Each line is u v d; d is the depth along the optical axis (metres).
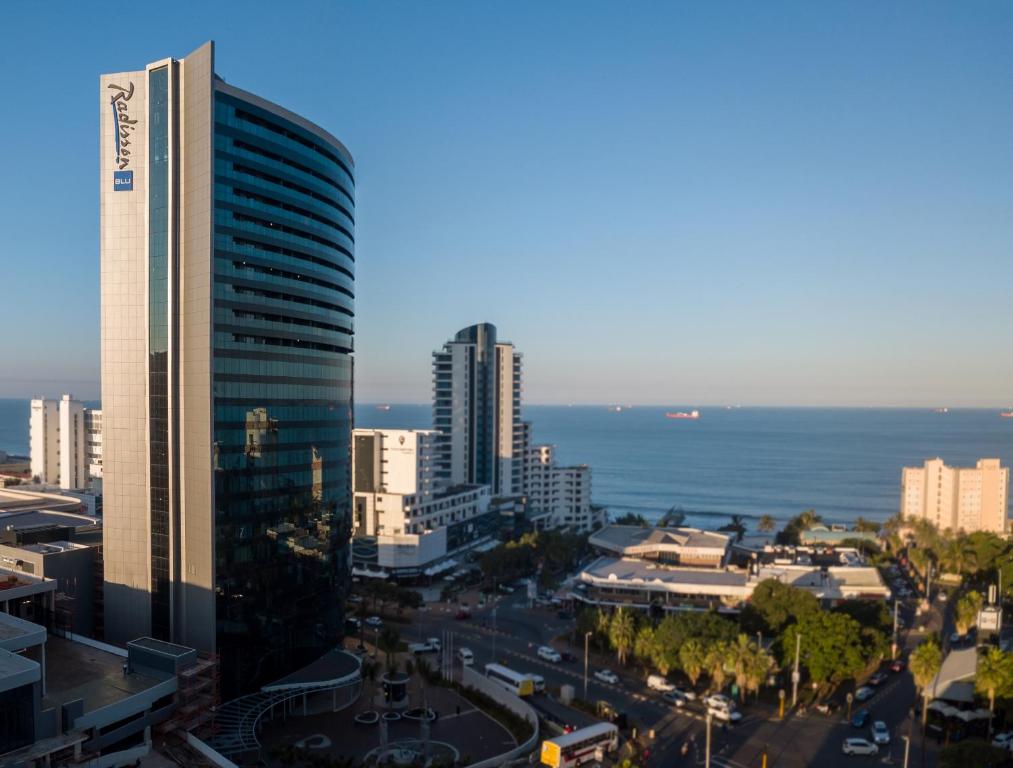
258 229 112.62
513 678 123.94
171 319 106.19
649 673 135.12
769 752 102.62
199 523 104.88
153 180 107.31
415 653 145.25
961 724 108.12
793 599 148.00
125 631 110.31
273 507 114.31
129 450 109.50
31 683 72.06
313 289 124.81
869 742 103.12
